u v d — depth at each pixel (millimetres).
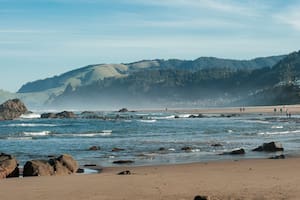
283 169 23453
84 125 81688
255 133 55469
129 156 32562
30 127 76562
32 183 19484
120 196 16469
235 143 42188
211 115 130250
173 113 161125
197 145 40375
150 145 40938
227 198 15867
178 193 16891
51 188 18172
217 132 58156
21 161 30547
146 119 107125
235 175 21391
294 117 103188
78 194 16906
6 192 17391
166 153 34062
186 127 70375
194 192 17031
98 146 40625
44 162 23250
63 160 23906
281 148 35062
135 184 18969
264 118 100250
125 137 52094
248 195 16312
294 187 17781
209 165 25875
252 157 30953
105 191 17422
